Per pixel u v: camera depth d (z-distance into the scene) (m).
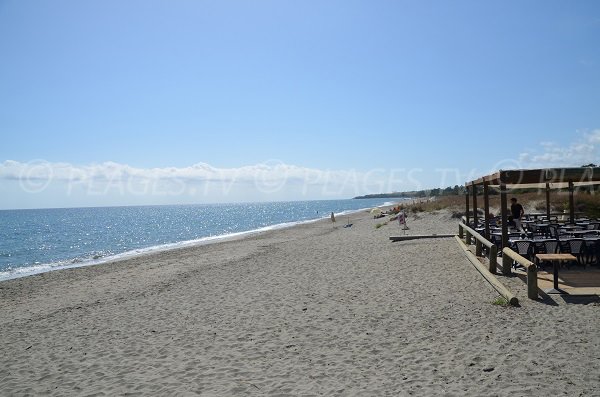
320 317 7.95
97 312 9.75
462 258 13.16
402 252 15.66
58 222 79.31
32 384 5.65
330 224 42.94
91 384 5.52
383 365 5.53
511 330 6.42
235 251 21.83
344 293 9.79
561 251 10.16
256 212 121.50
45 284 15.31
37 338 7.94
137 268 17.89
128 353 6.64
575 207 24.05
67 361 6.49
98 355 6.66
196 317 8.55
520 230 13.70
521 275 9.78
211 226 59.47
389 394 4.70
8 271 21.50
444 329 6.75
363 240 21.69
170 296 10.93
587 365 5.06
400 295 9.19
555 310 7.16
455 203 37.91
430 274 11.19
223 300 9.96
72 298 12.12
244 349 6.48
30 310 10.89
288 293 10.22
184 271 15.53
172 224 67.75
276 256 17.86
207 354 6.36
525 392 4.51
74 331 8.22
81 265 21.72
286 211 122.31
